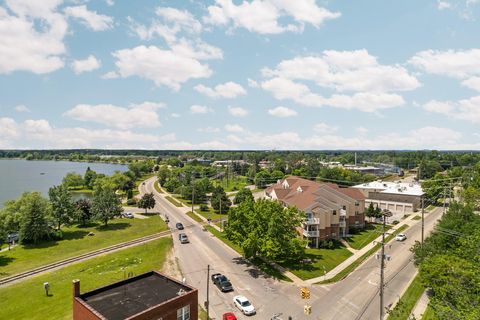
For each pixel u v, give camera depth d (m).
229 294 39.12
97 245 62.22
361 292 40.22
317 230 58.53
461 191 95.62
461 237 40.16
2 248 62.84
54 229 70.44
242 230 47.47
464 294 26.08
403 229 72.75
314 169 166.50
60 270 47.66
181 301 25.80
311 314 34.59
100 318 22.56
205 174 173.25
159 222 80.06
